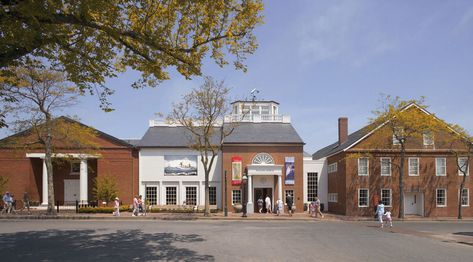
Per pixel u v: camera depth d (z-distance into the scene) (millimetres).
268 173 44812
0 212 40375
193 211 43594
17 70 31875
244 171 45531
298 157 45781
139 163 47062
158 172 47000
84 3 11258
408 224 34406
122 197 46344
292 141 45906
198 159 47188
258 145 45750
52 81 36594
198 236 21828
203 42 15062
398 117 39500
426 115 40781
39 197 48062
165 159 47125
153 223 30359
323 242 20250
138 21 13820
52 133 39062
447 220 39812
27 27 11328
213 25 14742
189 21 14586
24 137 41500
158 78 15336
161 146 46812
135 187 46719
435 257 16328
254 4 14797
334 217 40312
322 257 15703
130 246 17922
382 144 43719
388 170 44250
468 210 44562
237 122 42312
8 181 45500
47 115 37188
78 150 44375
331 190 49344
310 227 29078
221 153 47094
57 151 42812
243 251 16859
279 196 45031
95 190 44625
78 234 22344
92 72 13539
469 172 45062
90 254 15805
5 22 10922
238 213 43281
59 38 12078
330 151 52031
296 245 18938
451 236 24797
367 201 43656
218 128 48562
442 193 44562
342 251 17328
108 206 44281
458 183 44750
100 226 27203
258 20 15234
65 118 44500
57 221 31812
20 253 16016
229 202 45281
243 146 45781
